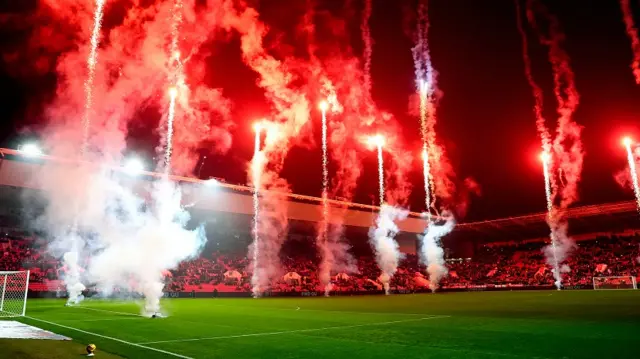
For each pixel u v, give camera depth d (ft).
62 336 40.29
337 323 52.70
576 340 36.60
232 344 36.40
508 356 30.07
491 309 70.54
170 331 44.62
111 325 49.47
